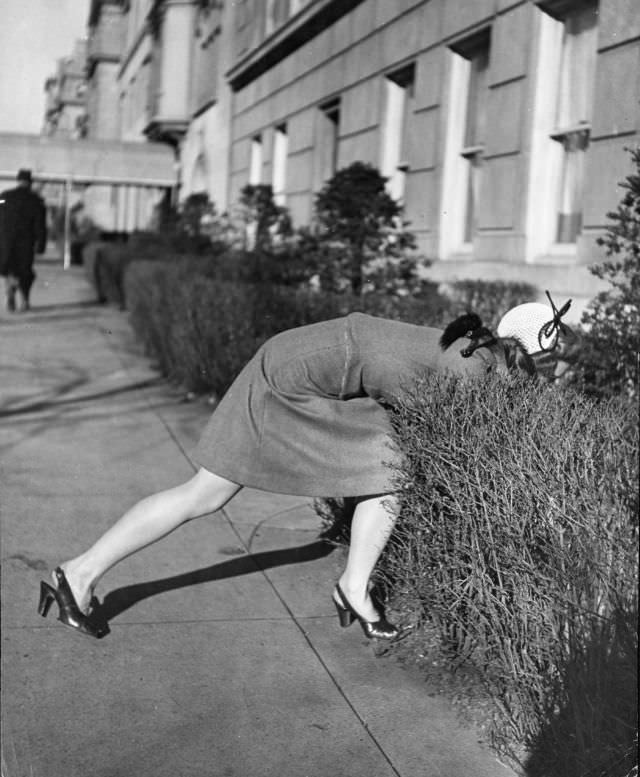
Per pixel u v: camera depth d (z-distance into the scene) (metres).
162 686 2.87
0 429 5.96
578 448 2.72
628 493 2.73
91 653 3.07
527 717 2.64
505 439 2.73
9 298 10.48
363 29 11.09
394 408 3.09
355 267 8.09
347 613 3.25
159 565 3.86
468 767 2.55
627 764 2.43
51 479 4.84
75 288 12.02
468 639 2.87
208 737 2.62
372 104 10.85
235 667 3.00
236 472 3.03
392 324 3.08
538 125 7.51
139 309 9.17
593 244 6.53
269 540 4.18
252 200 11.98
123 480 4.87
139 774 2.44
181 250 11.24
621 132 6.25
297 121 13.31
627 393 4.01
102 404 6.79
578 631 2.55
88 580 3.12
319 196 8.36
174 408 6.70
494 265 7.96
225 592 3.59
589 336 4.07
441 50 9.16
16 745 2.50
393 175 10.49
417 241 9.60
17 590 3.51
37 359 8.30
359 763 2.54
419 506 2.95
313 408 3.01
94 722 2.66
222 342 6.79
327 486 3.00
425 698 2.88
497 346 3.06
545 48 7.43
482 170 8.64
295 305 6.44
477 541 2.73
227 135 14.95
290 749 2.58
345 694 2.88
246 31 12.75
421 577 2.97
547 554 2.64
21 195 9.85
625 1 6.21
